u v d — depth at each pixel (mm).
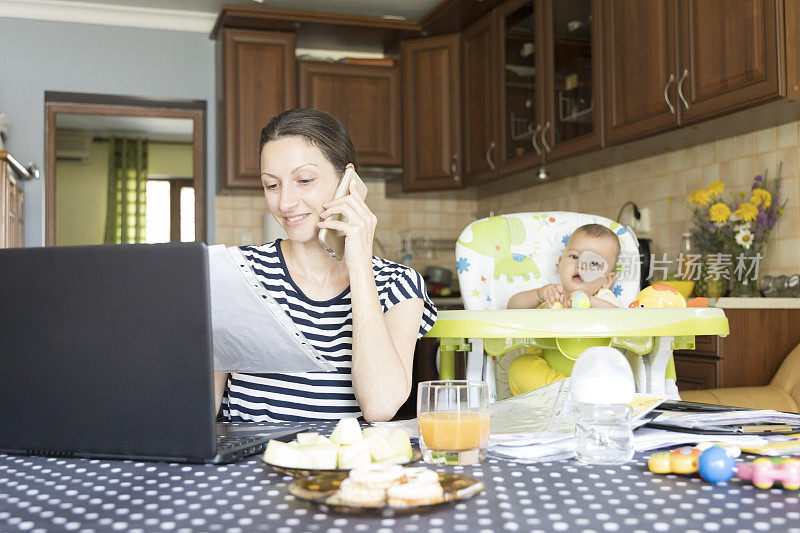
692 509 570
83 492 640
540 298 1860
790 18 2279
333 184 1218
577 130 3227
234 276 803
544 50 3432
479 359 1480
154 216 4305
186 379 726
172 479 683
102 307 736
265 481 673
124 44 4156
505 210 4594
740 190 2912
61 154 4230
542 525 533
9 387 785
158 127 4320
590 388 749
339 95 4184
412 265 4648
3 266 760
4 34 3980
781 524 528
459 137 4145
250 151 4027
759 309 2531
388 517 557
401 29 4141
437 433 743
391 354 1089
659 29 2750
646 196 3430
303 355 907
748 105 2393
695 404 1010
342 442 746
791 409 2178
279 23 4016
